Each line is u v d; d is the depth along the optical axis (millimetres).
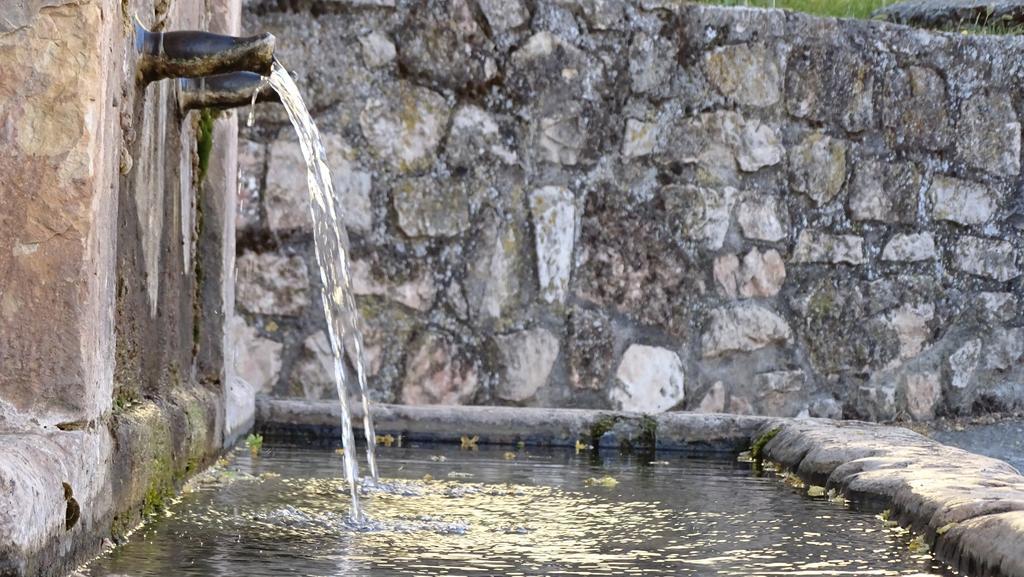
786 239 8938
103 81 3256
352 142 8297
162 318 4738
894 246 9180
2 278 3174
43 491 2832
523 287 8516
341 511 4461
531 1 8531
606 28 8648
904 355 9164
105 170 3383
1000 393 9398
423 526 4207
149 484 4125
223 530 3971
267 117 8164
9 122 3170
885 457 5230
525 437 7387
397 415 7402
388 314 8320
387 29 8328
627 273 8664
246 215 8148
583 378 8570
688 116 8781
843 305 9039
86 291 3195
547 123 8555
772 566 3535
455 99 8422
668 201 8742
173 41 4043
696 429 7312
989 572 3309
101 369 3393
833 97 9016
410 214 8352
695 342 8773
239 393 6848
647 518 4480
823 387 9008
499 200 8484
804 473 5723
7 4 3174
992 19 10203
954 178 9289
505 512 4590
